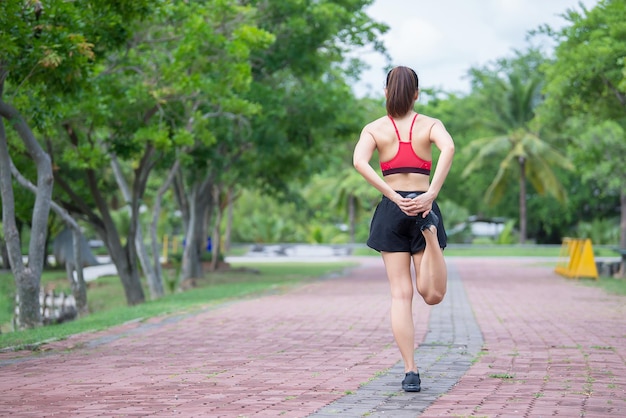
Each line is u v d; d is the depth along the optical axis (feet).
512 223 209.15
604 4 78.07
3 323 70.69
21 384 24.89
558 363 28.07
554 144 198.70
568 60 80.89
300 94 95.04
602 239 208.03
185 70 70.28
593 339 35.09
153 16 61.05
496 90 204.85
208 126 85.76
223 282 100.42
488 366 27.40
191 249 107.04
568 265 92.38
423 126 22.00
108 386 24.06
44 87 53.57
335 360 29.30
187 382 24.57
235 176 129.70
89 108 62.95
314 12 86.48
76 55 46.98
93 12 52.24
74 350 33.53
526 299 59.77
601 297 61.62
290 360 29.43
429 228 20.76
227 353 31.63
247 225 225.76
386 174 22.12
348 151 147.84
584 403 20.65
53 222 139.74
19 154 69.46
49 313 68.90
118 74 69.51
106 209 76.18
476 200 231.91
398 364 28.12
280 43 89.35
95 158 69.10
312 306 54.08
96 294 97.60
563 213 223.92
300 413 19.58
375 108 110.83
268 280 97.71
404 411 19.71
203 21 67.36
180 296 67.56
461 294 65.46
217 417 19.21
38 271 50.67
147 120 72.90
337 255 199.93
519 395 21.83
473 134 223.71
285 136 96.53
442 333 37.88
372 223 22.38
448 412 19.52
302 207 165.58
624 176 137.69
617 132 126.00
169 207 194.29
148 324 43.52
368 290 71.41
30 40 45.85
